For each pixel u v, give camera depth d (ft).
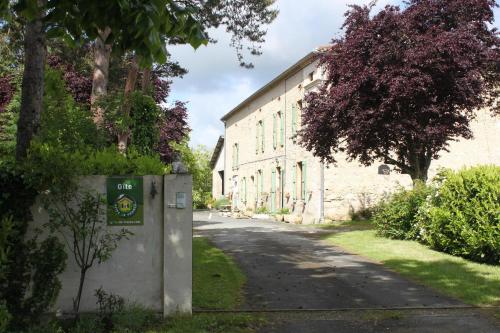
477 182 33.42
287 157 86.17
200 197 147.54
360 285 26.43
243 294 24.21
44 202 18.37
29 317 17.71
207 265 31.42
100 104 37.17
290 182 84.38
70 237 19.08
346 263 33.40
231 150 128.57
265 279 27.84
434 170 75.10
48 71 29.60
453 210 35.14
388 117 45.21
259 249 40.65
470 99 45.29
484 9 45.91
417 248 39.40
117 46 15.55
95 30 15.72
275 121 92.84
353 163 72.64
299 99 80.74
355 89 45.01
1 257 16.05
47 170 17.85
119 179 19.49
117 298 19.24
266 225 69.46
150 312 19.26
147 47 14.66
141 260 19.66
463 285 26.05
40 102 20.25
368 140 47.03
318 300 23.18
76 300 18.97
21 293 17.84
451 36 42.70
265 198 96.84
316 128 50.55
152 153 42.70
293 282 27.07
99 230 19.24
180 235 19.69
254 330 18.65
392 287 25.98
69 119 28.40
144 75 46.44
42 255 18.06
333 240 46.32
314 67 74.13
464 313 21.17
